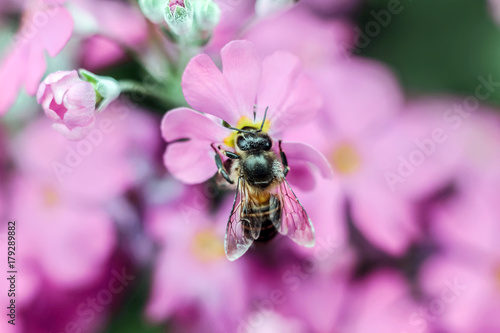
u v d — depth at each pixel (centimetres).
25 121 21
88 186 21
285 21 22
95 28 20
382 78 22
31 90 19
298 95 19
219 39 21
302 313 21
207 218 21
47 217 21
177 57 20
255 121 19
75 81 19
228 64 19
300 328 21
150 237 21
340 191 21
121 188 21
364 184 21
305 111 19
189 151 19
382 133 22
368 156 22
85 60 22
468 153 22
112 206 21
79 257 21
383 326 21
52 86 19
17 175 21
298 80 19
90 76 19
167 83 20
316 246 21
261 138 19
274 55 19
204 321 21
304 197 21
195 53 20
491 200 21
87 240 21
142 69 21
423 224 21
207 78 19
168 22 19
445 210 21
